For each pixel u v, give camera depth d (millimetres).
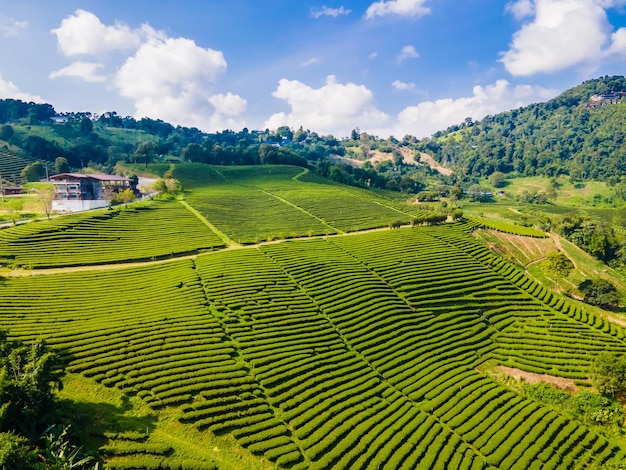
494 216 177750
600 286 91312
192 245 94562
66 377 46688
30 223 93938
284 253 91562
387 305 74812
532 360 66625
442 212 142250
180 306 64375
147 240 95375
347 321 68438
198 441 41812
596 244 122500
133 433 40719
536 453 47344
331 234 115062
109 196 132125
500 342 71750
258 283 74938
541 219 154500
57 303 62125
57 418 39375
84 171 190875
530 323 77625
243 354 55812
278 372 53406
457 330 72500
